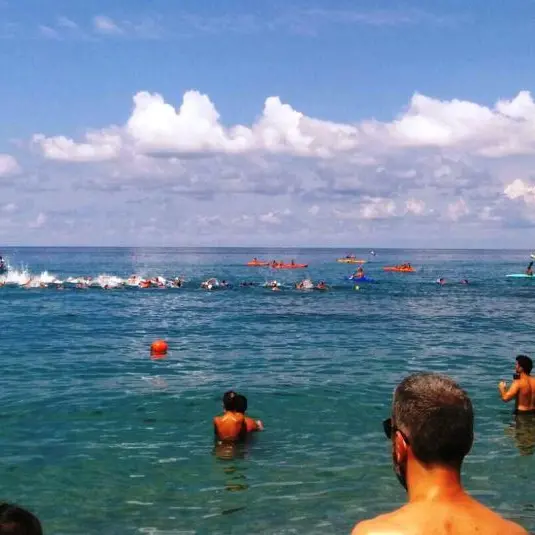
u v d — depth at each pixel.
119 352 23.17
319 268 123.44
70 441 11.88
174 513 8.65
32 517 3.06
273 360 21.55
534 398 13.90
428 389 2.73
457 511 2.57
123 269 115.44
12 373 18.83
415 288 62.47
